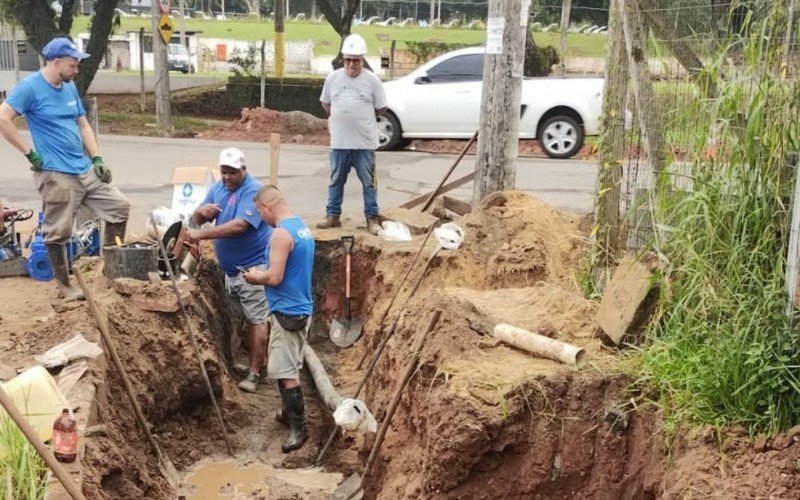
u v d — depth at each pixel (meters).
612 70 6.33
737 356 4.38
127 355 6.24
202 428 6.90
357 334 8.45
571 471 4.91
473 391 5.03
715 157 5.00
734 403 4.43
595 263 6.54
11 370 5.41
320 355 8.37
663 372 4.85
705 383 4.53
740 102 4.77
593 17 31.25
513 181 9.09
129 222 10.49
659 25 5.75
